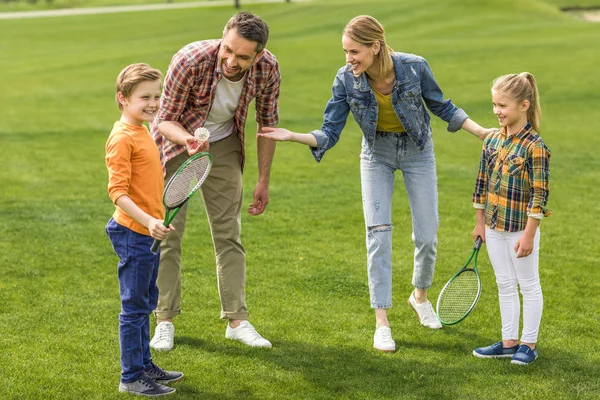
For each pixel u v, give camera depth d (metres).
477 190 6.00
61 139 17.16
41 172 13.58
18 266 8.15
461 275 6.08
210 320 6.72
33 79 27.73
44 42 42.09
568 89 22.20
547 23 38.09
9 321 6.55
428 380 5.51
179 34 43.31
